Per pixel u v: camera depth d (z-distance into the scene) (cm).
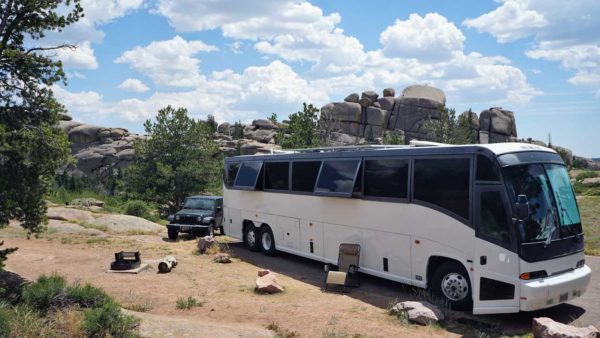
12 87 902
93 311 718
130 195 3900
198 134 4112
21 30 921
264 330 796
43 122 934
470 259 914
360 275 1309
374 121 8412
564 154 8831
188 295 1039
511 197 858
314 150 1441
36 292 780
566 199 944
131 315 774
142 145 4072
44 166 928
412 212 1051
